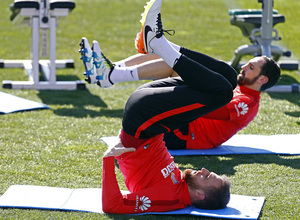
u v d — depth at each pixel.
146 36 13.62
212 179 13.09
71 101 24.59
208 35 40.38
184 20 44.69
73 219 12.55
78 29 41.38
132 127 13.34
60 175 15.56
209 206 13.05
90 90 27.06
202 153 17.53
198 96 13.19
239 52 29.59
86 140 18.94
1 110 22.00
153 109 13.17
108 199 12.80
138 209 12.98
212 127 17.95
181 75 13.27
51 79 26.84
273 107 24.06
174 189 13.20
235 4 50.38
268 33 28.72
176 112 13.24
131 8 48.56
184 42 37.97
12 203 13.25
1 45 36.84
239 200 13.73
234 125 18.08
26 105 22.97
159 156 13.42
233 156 17.41
